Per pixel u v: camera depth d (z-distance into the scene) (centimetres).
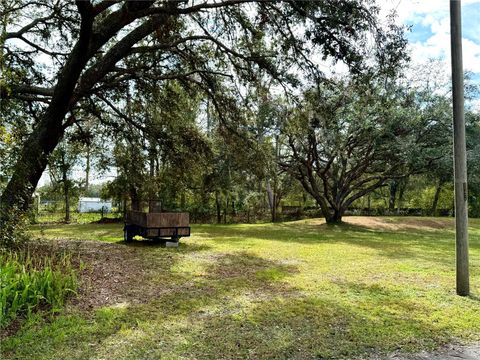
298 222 2041
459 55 500
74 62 793
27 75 1049
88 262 670
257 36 923
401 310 432
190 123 1243
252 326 375
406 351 322
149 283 550
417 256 858
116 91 1105
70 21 1027
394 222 1923
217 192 1942
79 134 1211
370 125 1578
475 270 680
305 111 1053
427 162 1609
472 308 442
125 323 378
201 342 334
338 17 719
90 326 365
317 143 1766
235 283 561
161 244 1006
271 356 307
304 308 436
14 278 406
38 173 825
